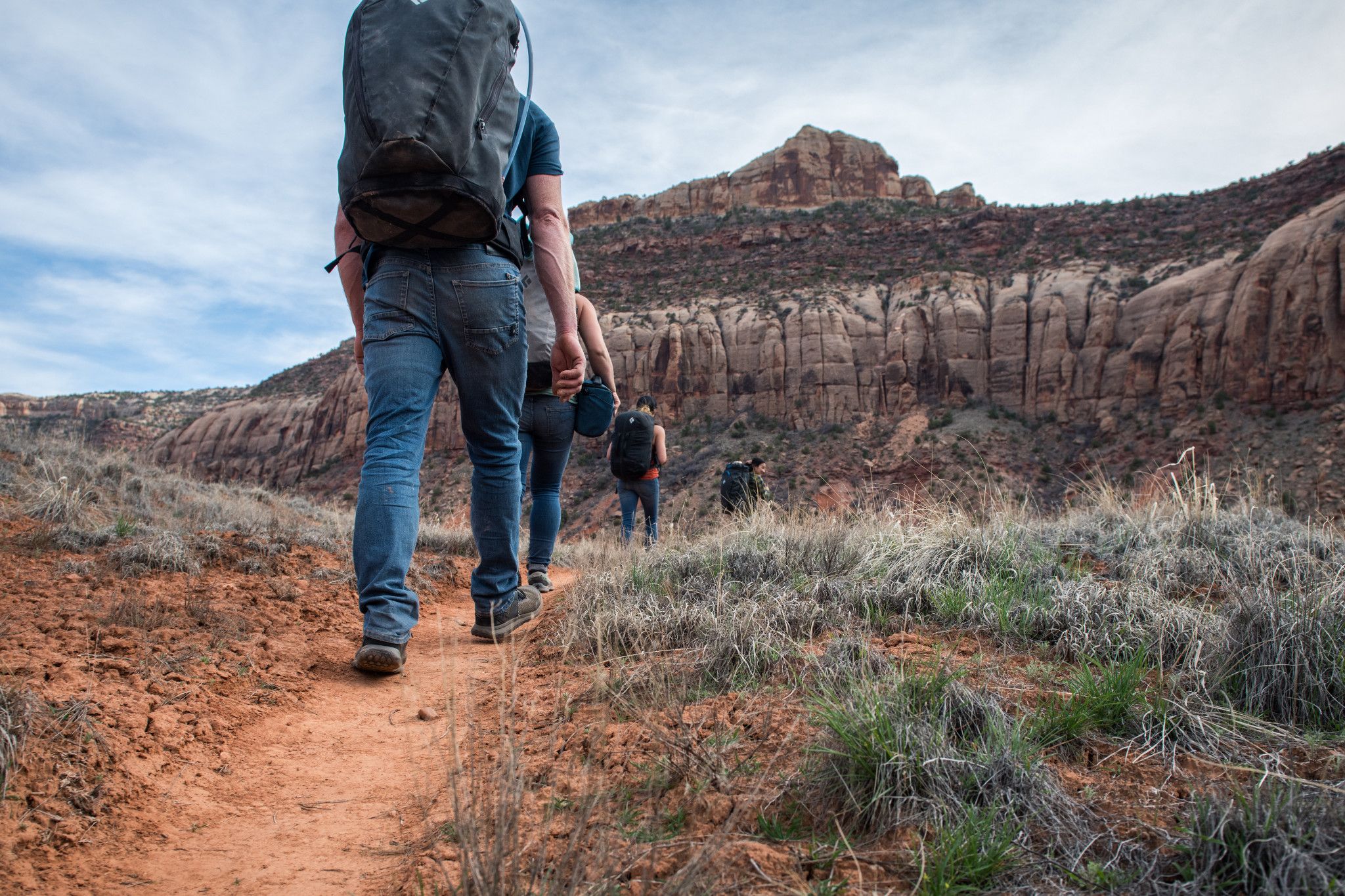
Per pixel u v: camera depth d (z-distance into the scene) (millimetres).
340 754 2432
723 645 2797
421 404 3256
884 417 76875
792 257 99062
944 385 77188
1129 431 66562
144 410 129875
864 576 3734
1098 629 2744
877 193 130000
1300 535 3879
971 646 2814
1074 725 1980
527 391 5199
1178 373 65875
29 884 1566
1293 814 1405
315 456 97812
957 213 99938
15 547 4273
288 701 2793
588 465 67562
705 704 2404
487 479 3703
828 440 73750
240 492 9492
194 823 1943
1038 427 71875
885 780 1653
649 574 4309
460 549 7312
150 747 2203
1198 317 66875
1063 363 73188
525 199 3756
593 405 5391
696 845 1536
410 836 1812
